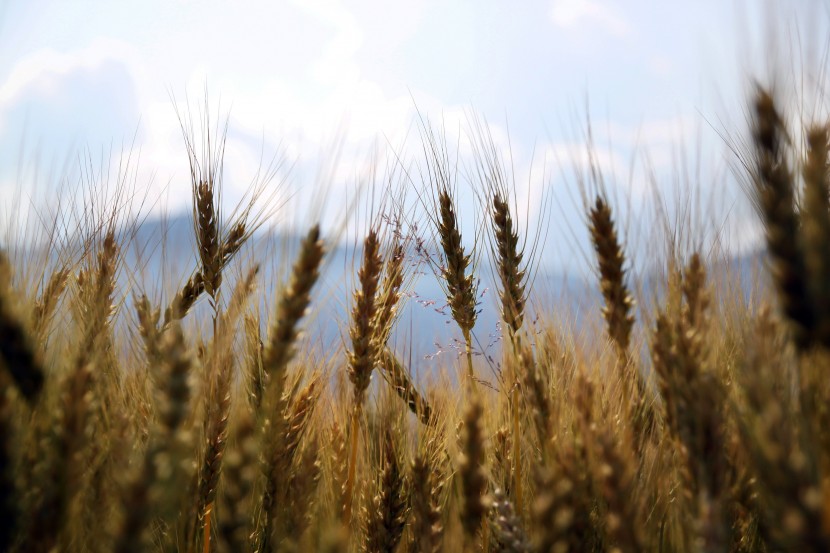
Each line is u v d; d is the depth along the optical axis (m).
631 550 0.31
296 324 0.35
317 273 0.35
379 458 0.47
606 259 0.38
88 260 0.47
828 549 0.24
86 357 0.33
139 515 0.26
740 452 0.34
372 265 0.42
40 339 0.39
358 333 0.42
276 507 0.39
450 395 0.50
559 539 0.29
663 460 0.41
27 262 0.41
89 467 0.35
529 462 0.43
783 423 0.28
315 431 0.44
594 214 0.38
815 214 0.27
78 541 0.34
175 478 0.28
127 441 0.33
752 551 0.33
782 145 0.30
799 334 0.28
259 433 0.39
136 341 0.45
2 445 0.29
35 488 0.31
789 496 0.26
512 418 0.46
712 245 0.39
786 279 0.28
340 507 0.43
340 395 0.49
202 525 0.41
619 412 0.41
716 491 0.32
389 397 0.48
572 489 0.33
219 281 0.45
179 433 0.28
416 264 0.48
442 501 0.44
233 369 0.44
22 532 0.30
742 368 0.32
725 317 0.41
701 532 0.28
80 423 0.31
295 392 0.45
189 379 0.28
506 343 0.47
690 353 0.33
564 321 0.48
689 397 0.33
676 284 0.38
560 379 0.44
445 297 0.48
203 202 0.46
